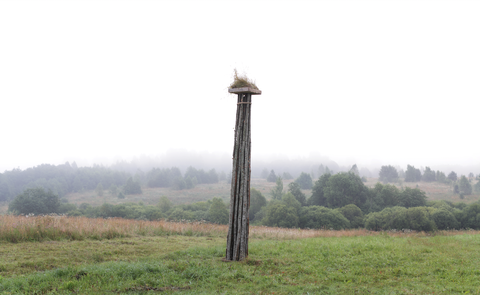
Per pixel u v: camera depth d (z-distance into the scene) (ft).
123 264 26.55
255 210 276.00
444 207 209.46
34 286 20.83
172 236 48.62
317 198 294.05
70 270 24.23
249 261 30.09
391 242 45.57
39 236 36.88
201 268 27.02
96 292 20.51
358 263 30.58
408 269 28.40
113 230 43.65
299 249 36.86
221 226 64.54
